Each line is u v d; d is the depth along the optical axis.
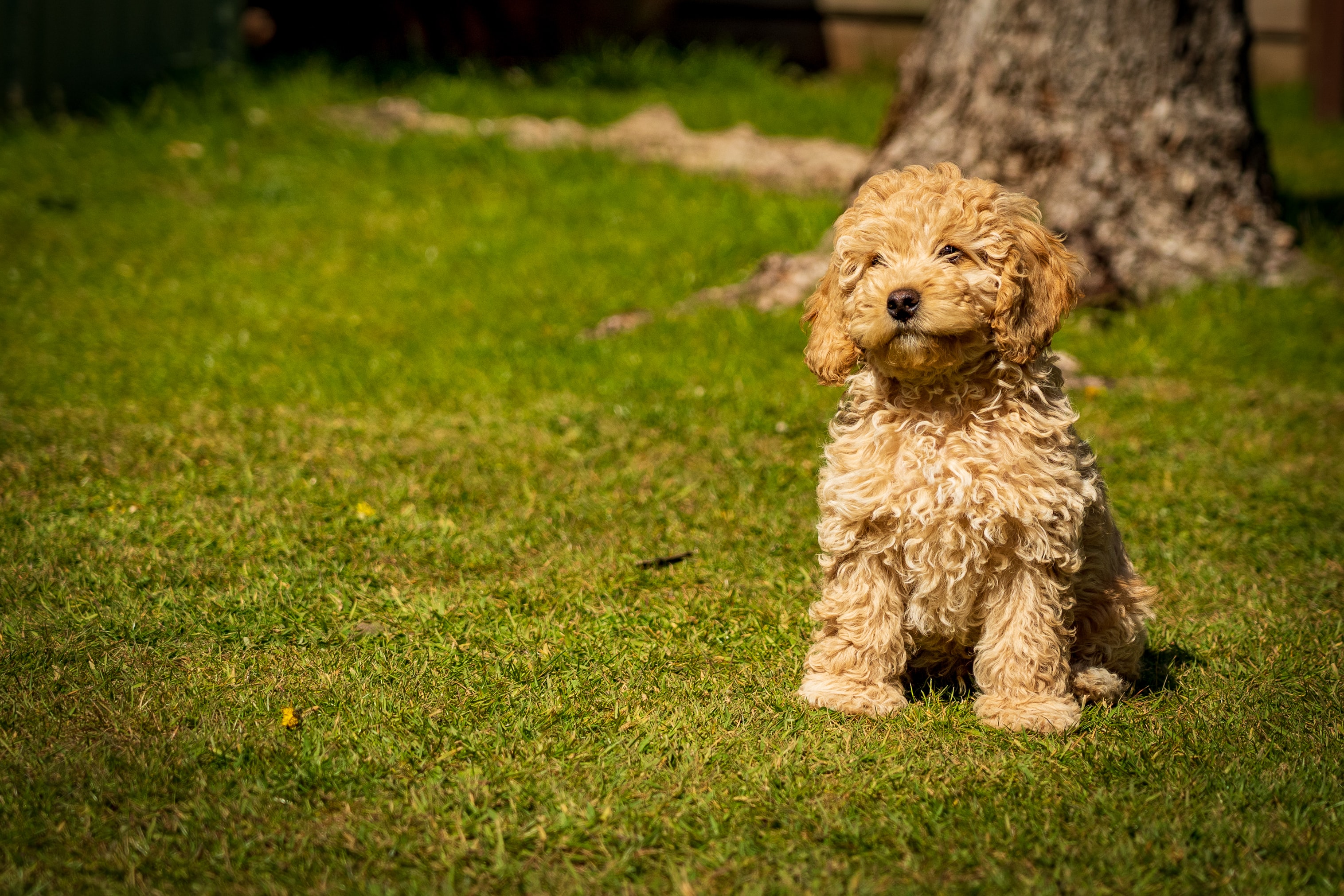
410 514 5.77
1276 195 9.76
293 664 4.36
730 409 7.28
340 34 16.69
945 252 3.89
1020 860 3.21
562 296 9.14
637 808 3.43
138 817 3.36
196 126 13.02
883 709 4.08
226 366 7.78
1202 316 8.55
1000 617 4.03
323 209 10.96
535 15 17.06
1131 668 4.32
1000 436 3.89
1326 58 16.17
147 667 4.28
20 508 5.59
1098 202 8.83
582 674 4.32
